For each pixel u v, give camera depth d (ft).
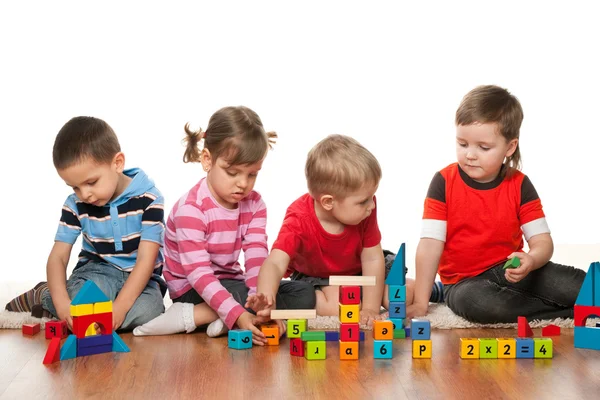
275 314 5.19
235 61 11.82
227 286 6.04
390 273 5.53
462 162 6.27
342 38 12.05
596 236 11.92
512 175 6.41
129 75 11.57
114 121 11.54
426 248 6.38
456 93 12.14
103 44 11.54
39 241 11.02
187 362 4.74
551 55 12.26
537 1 12.22
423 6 12.17
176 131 11.59
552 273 6.07
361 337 5.34
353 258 6.28
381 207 12.01
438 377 4.35
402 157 12.08
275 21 11.93
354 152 5.65
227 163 5.69
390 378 4.33
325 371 4.50
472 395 3.99
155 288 6.10
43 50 11.41
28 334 5.62
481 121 6.07
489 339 4.84
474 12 12.23
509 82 12.25
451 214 6.46
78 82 11.47
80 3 11.50
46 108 11.37
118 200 6.09
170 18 11.65
